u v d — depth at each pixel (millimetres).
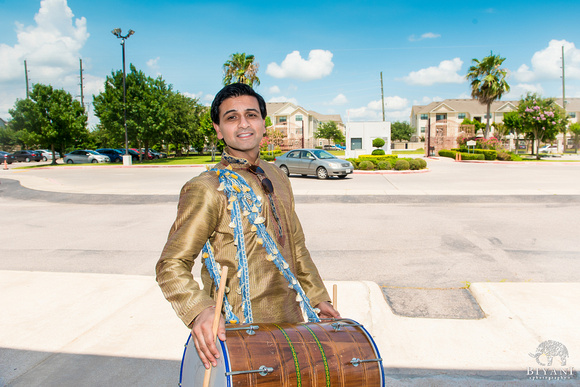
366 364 1360
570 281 5234
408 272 5684
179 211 1378
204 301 1260
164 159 43719
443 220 9320
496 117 71125
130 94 37188
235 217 1360
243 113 1487
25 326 3863
